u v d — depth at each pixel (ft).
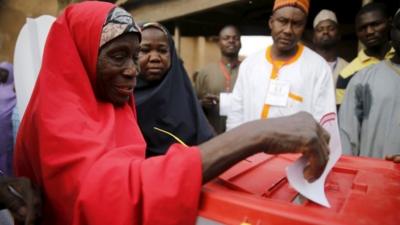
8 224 3.87
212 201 2.00
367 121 6.30
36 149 2.72
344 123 6.56
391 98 6.07
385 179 2.55
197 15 14.35
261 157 3.06
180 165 1.99
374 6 7.37
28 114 2.80
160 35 5.17
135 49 2.97
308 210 1.84
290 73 6.82
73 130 2.36
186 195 1.94
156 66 5.12
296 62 6.88
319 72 6.75
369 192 2.22
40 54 4.53
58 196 2.38
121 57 2.87
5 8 21.06
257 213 1.85
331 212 1.85
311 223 1.73
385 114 6.11
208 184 2.24
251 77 7.22
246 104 7.25
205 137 5.38
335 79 8.80
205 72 11.47
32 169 3.03
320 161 2.04
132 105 3.43
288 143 2.01
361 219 1.76
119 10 2.87
